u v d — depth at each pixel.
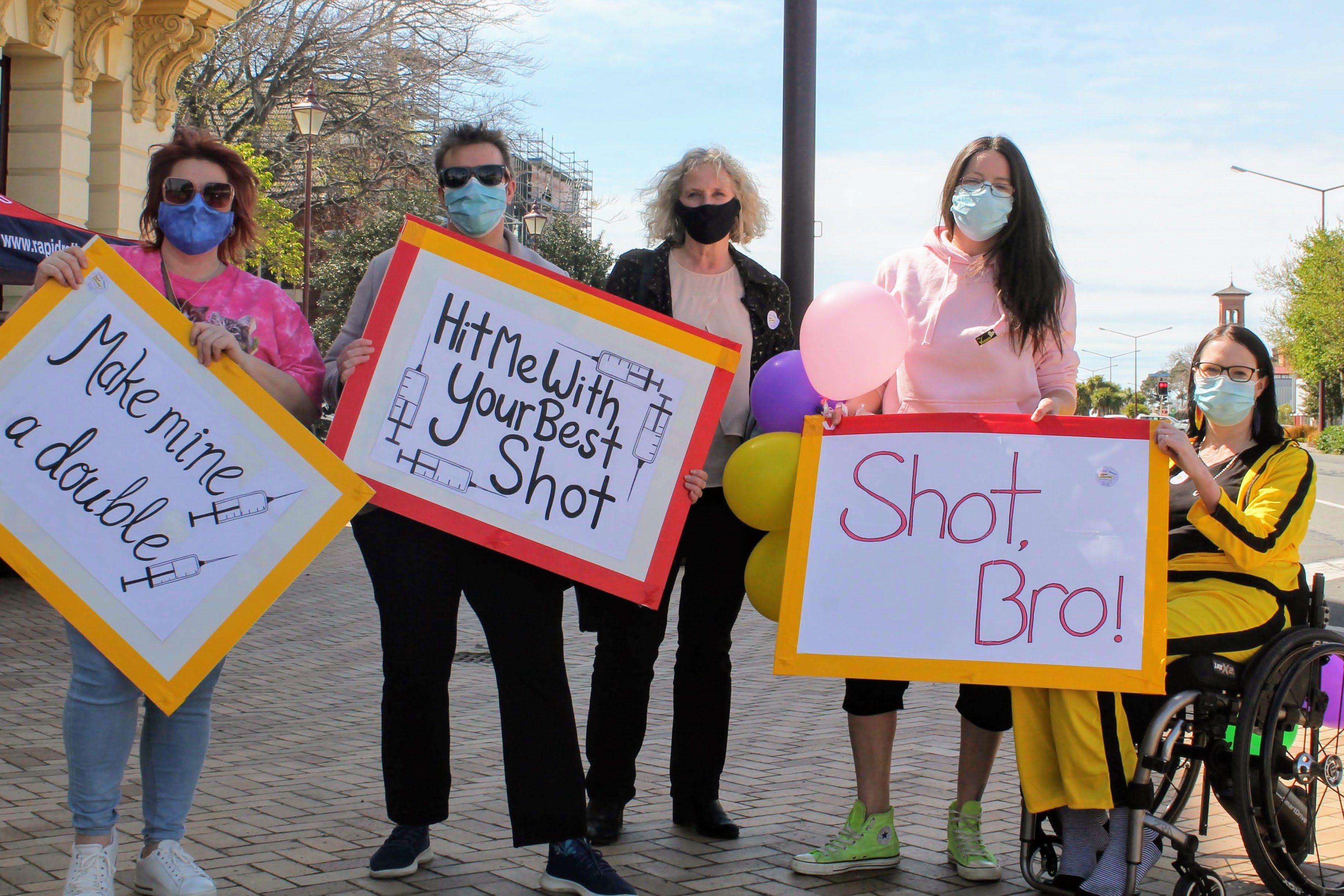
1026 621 3.29
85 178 12.36
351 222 27.67
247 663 7.46
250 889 3.22
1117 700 3.20
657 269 4.04
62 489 3.00
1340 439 49.19
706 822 3.86
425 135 24.84
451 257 3.42
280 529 3.07
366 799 4.27
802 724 5.71
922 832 3.91
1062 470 3.37
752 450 3.58
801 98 7.43
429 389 3.37
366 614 9.58
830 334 3.50
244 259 3.53
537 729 3.26
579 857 3.21
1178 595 3.46
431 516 3.30
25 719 5.56
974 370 3.62
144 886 3.13
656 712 6.01
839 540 3.45
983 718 3.46
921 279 3.75
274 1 23.00
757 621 9.39
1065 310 3.67
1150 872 3.52
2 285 8.62
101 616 2.97
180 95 22.50
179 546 3.03
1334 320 51.31
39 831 3.74
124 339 3.06
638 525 3.40
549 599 3.38
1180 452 3.29
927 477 3.43
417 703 3.37
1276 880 3.17
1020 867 3.46
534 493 3.36
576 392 3.42
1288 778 3.31
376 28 23.44
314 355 3.39
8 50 11.66
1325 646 3.29
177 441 3.06
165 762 3.13
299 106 18.27
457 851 3.62
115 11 12.02
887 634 3.36
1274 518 3.39
